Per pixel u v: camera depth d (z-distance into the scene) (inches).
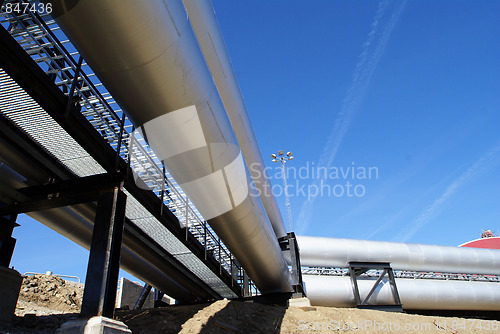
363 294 1165.7
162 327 492.1
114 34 260.1
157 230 567.5
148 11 258.7
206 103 354.3
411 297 1222.9
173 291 823.1
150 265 745.6
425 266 1346.0
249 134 723.4
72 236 546.0
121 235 382.3
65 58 353.7
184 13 300.2
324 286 1139.9
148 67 288.4
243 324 577.3
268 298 868.0
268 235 657.0
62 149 398.3
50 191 418.0
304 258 1225.4
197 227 627.5
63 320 442.3
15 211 428.1
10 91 328.5
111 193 391.5
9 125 361.4
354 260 1251.8
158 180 502.3
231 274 789.2
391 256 1304.1
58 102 337.4
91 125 376.8
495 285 1331.2
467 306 1272.1
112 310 345.1
